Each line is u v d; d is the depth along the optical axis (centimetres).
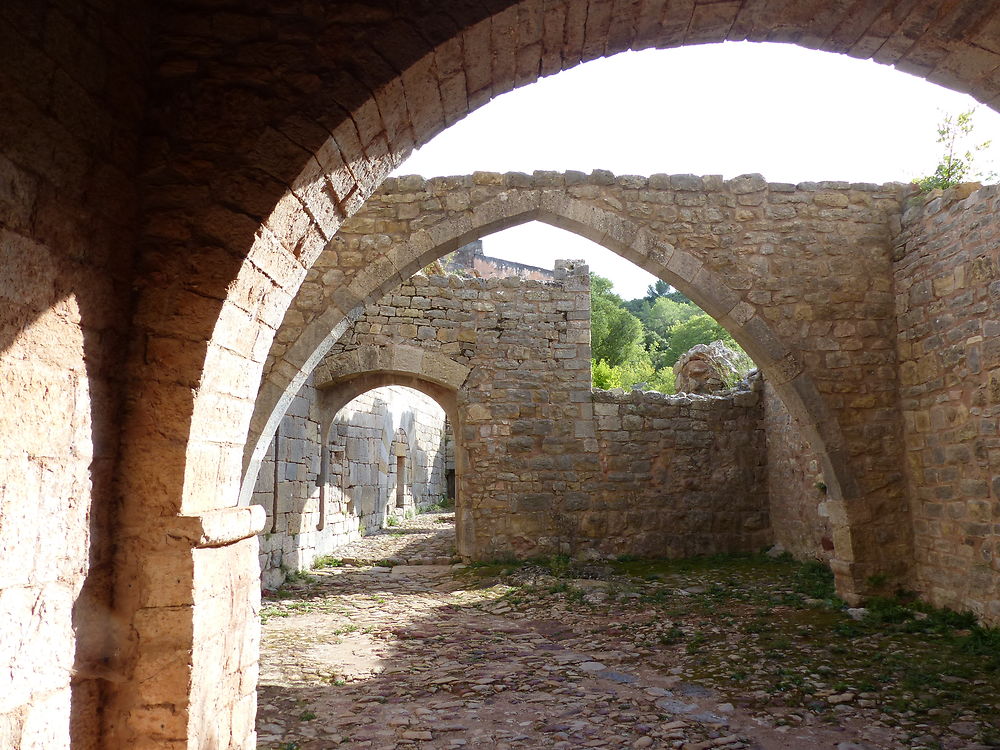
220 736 251
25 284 193
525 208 727
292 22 253
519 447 1048
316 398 1058
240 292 249
